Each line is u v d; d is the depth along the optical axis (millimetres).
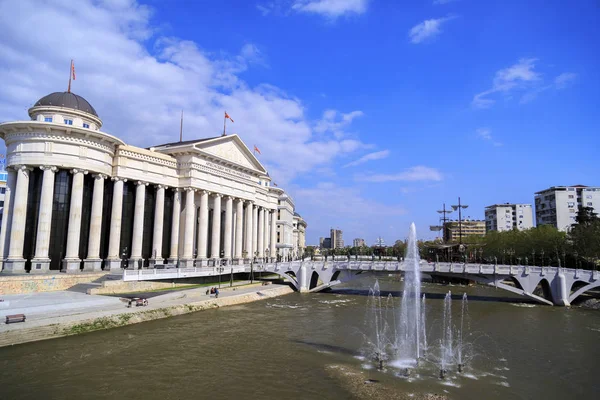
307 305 63938
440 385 27719
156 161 73312
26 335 34219
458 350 37344
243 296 64812
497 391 26938
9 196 59062
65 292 52875
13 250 55781
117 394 25156
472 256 134875
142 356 32750
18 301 45062
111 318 41156
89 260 61281
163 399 24625
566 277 71375
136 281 57562
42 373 28156
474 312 61375
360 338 40969
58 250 59125
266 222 114000
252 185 96500
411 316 55719
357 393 25938
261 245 108188
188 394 25469
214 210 83562
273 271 83250
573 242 98812
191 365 31000
